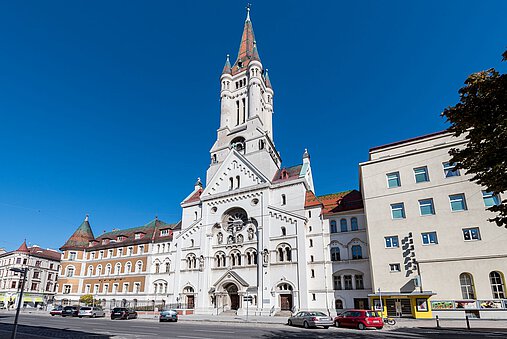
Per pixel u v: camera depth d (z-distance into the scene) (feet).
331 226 167.32
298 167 203.82
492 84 44.11
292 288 158.20
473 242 117.60
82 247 269.44
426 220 127.65
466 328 90.99
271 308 159.22
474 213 120.16
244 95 241.35
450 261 119.03
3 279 312.09
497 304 107.86
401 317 120.47
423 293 116.67
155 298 215.92
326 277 158.10
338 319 104.37
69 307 175.42
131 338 68.59
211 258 189.88
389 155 149.79
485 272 112.88
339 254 160.15
